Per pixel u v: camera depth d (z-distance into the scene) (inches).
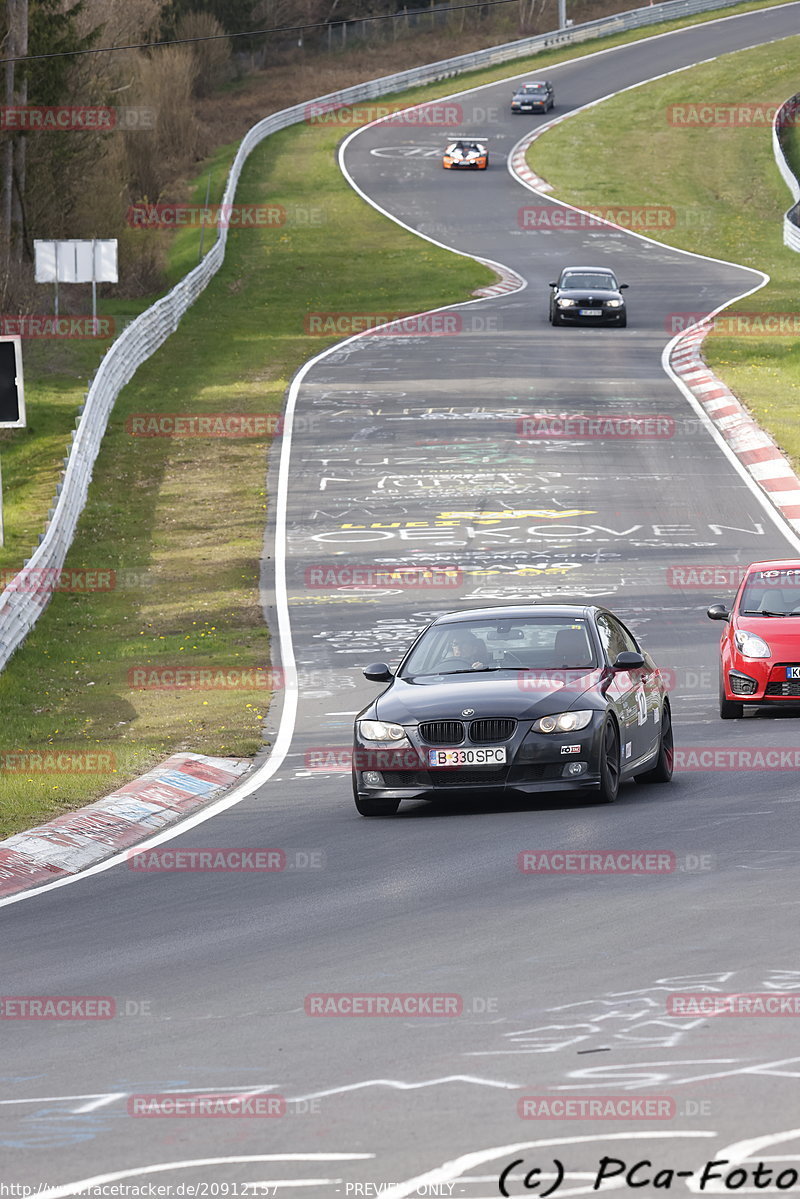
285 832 1958.7
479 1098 939.3
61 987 1295.5
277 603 3900.1
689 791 2079.2
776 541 4288.9
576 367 6737.2
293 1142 885.8
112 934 1482.5
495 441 5551.2
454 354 7096.5
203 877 1721.2
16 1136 928.9
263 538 4569.4
